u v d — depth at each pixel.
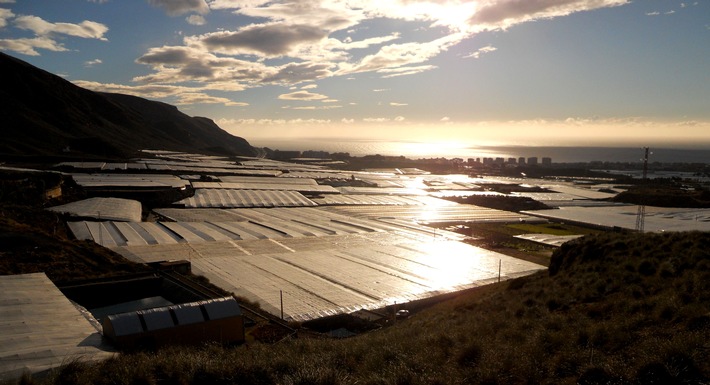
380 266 54.91
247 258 54.97
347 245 66.56
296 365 13.20
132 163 155.88
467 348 12.70
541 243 76.44
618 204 127.12
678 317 12.38
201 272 47.22
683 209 114.31
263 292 41.97
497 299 23.97
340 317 37.53
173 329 22.72
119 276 36.09
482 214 108.75
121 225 67.19
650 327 12.27
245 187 127.31
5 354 18.73
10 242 39.97
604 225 91.81
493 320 17.12
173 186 107.94
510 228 93.06
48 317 24.47
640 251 22.66
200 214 88.50
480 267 56.53
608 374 9.76
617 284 17.77
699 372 9.26
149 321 22.36
